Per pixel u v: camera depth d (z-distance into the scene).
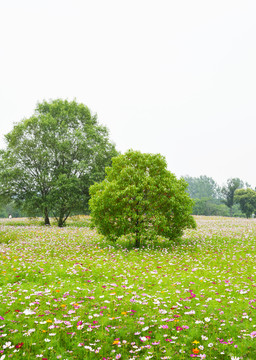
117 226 17.00
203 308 6.79
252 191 81.81
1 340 5.21
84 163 33.12
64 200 32.53
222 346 5.02
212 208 102.25
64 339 5.39
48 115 35.66
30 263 11.52
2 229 27.23
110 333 5.64
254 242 18.27
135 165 18.31
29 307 6.64
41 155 33.06
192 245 17.39
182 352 4.84
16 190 35.12
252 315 6.32
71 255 13.91
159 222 16.02
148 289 8.44
